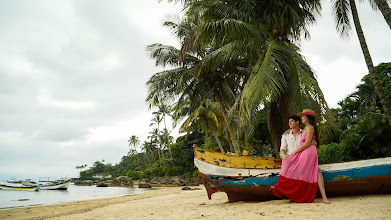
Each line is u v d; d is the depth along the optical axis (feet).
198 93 51.88
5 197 71.72
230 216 11.71
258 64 27.07
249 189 16.63
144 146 208.74
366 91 91.15
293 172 13.28
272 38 28.14
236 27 24.49
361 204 11.05
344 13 31.01
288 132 14.53
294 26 26.63
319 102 22.34
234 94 48.57
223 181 17.33
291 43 29.50
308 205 11.98
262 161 16.67
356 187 13.98
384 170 13.25
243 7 27.71
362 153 28.35
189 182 130.00
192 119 72.95
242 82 43.04
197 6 27.20
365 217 8.61
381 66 99.50
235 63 39.86
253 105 22.06
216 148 97.04
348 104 96.12
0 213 31.58
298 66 23.47
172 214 15.19
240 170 16.90
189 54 46.19
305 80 22.17
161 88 46.65
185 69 45.93
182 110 69.10
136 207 25.99
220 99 46.80
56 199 61.36
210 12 26.86
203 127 78.33
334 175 14.07
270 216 10.46
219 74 44.93
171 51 46.75
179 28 46.50
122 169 371.56
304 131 13.66
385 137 26.91
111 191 97.55
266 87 21.81
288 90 24.53
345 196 14.52
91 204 38.81
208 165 17.99
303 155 13.16
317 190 14.12
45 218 24.07
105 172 384.47
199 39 26.99
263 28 27.63
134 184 174.09
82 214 23.91
